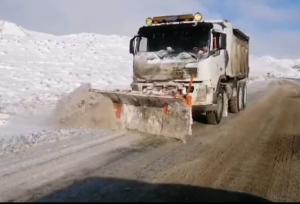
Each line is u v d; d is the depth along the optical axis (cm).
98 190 505
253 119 1308
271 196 535
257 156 767
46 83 2166
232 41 1305
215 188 548
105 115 989
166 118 913
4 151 720
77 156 698
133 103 952
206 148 825
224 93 1238
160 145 832
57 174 585
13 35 4209
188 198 487
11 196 489
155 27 1087
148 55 1060
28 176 574
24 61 2917
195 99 1008
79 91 1043
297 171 667
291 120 1291
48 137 851
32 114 1195
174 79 1023
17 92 1753
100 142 827
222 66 1162
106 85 2355
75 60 3422
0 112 1198
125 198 473
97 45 4450
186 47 1054
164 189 522
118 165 646
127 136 907
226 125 1161
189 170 638
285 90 2975
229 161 718
